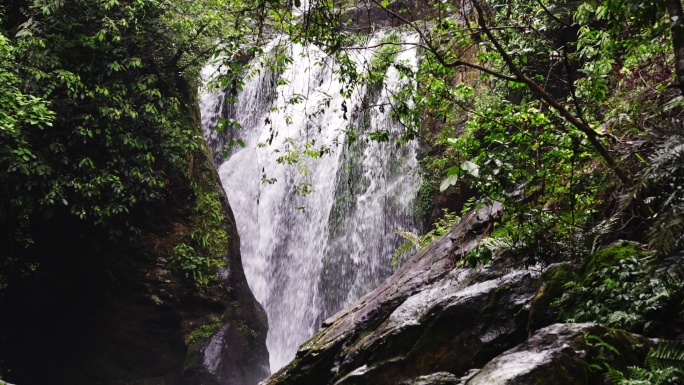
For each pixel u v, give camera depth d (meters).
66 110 11.88
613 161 3.66
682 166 2.32
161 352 13.20
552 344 2.80
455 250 6.09
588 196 4.42
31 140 11.75
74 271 13.17
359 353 5.84
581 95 5.21
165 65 13.91
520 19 5.33
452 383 3.49
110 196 12.38
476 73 10.91
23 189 11.88
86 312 13.30
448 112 5.34
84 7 12.25
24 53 11.28
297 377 6.60
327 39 5.36
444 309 5.12
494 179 4.15
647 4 3.14
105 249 13.18
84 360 13.15
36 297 12.92
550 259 4.59
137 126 12.99
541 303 4.27
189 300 13.55
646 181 2.38
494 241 4.62
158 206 13.75
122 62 12.41
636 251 3.97
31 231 12.60
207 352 13.12
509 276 5.02
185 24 12.66
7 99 9.63
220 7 6.58
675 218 2.18
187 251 13.73
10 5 12.01
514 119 4.48
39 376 13.16
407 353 5.26
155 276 13.40
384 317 6.24
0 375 12.88
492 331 4.79
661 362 2.62
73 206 12.00
